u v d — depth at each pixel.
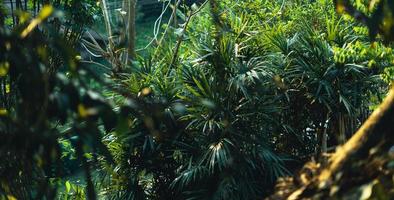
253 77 6.69
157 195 7.01
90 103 1.52
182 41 8.08
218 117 6.40
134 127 6.34
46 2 4.84
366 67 6.48
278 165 6.43
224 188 6.26
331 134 7.07
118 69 7.74
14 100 3.87
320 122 7.11
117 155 6.75
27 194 3.69
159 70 6.89
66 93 1.50
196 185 6.63
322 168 1.80
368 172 1.69
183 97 6.39
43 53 1.50
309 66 6.78
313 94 6.80
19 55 1.49
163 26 8.63
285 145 7.12
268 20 8.20
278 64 6.86
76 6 5.12
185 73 6.71
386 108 1.75
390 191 1.65
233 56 6.71
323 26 8.09
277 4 8.95
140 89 6.35
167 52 7.35
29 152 1.55
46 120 1.51
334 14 7.88
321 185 1.74
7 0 4.71
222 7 8.05
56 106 1.54
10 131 1.75
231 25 7.07
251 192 6.38
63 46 1.49
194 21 8.34
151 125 1.70
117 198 6.85
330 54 6.83
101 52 8.38
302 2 9.45
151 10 15.75
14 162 3.57
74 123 1.53
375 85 6.77
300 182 1.85
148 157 6.77
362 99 6.78
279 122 6.97
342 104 6.89
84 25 5.40
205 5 8.15
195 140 6.62
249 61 6.75
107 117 1.54
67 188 5.83
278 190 1.91
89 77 1.56
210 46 6.64
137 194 6.83
